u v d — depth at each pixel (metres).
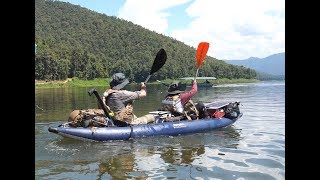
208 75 117.69
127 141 6.72
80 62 85.62
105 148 6.16
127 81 7.33
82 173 4.68
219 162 5.28
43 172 4.70
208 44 8.86
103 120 6.88
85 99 21.00
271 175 4.57
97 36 149.50
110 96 7.10
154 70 7.84
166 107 8.11
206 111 8.37
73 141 6.55
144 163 5.21
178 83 8.23
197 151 6.00
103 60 104.69
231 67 122.25
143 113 11.30
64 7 165.88
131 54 138.75
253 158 5.48
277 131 7.88
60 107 14.51
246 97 21.16
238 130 8.05
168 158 5.53
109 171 4.78
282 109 12.76
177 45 156.75
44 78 74.69
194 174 4.65
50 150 5.93
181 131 7.44
